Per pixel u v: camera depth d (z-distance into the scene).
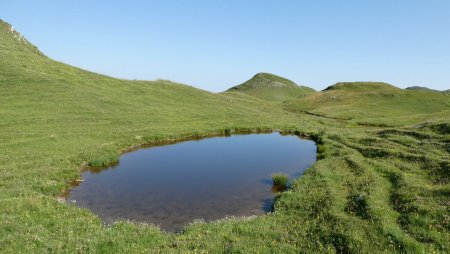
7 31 81.44
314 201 20.89
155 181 29.53
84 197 25.33
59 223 18.77
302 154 41.59
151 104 67.69
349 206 19.47
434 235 15.20
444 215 16.67
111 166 34.44
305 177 26.81
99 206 23.62
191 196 25.81
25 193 22.91
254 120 66.94
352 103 92.88
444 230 15.53
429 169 25.34
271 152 42.72
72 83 66.12
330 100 100.62
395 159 29.81
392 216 17.59
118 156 37.50
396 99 93.31
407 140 37.19
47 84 61.38
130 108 61.44
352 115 76.50
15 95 53.84
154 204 24.14
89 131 45.41
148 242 17.05
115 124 51.03
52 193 25.16
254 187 28.14
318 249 15.30
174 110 66.31
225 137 53.66
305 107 96.50
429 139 36.66
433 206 17.86
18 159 31.36
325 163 31.06
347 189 22.92
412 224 16.45
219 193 26.55
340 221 17.27
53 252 15.20
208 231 17.92
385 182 23.78
